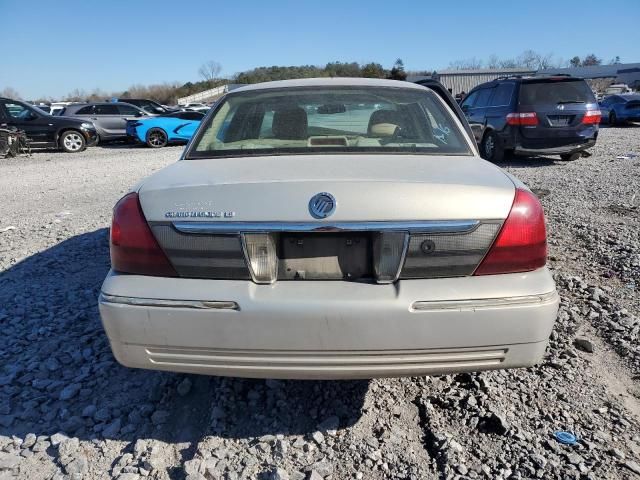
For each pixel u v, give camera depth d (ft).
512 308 7.04
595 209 21.09
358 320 6.93
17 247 18.45
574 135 33.88
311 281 7.29
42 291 14.26
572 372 9.72
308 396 9.24
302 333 7.00
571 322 11.50
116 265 7.61
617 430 8.20
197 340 7.17
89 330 11.84
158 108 74.59
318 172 7.61
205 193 7.29
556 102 33.68
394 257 7.11
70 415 8.92
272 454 7.89
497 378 9.58
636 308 12.17
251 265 7.18
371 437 8.23
